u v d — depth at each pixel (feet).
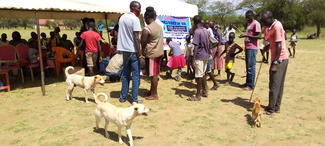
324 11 170.30
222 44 38.47
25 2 25.94
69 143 17.65
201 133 19.21
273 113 22.74
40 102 25.62
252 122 21.09
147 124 20.53
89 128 19.80
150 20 24.64
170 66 33.53
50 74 37.19
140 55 24.12
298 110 23.81
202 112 23.16
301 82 34.14
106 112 17.40
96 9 30.89
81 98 26.76
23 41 38.50
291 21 180.45
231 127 20.24
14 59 31.42
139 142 17.75
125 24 23.12
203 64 25.40
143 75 35.29
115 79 33.09
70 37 106.63
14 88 30.48
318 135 19.10
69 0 29.53
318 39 142.72
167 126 20.26
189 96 27.61
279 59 21.33
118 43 23.84
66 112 22.95
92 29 31.83
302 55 64.85
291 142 18.08
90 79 24.89
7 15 43.86
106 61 35.42
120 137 17.35
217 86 29.99
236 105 24.99
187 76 35.32
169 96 27.55
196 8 47.14
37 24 27.02
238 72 40.19
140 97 27.14
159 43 25.16
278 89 22.13
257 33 28.68
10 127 20.20
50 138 18.42
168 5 42.04
